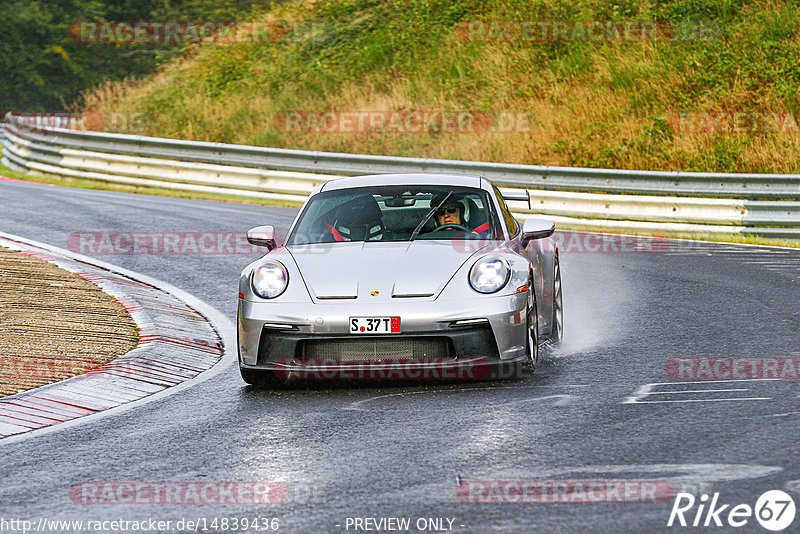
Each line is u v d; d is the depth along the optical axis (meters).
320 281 22.52
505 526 13.14
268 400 21.70
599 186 59.38
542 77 88.62
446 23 101.69
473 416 19.36
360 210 25.72
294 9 114.75
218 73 103.75
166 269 40.75
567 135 78.94
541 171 61.09
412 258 23.08
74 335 27.66
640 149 74.94
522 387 21.91
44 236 48.12
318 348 21.91
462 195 26.20
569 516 13.45
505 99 86.44
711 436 17.31
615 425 18.30
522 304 22.22
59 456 17.61
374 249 23.80
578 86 85.81
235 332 30.11
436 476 15.52
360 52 100.69
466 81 90.50
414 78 93.12
